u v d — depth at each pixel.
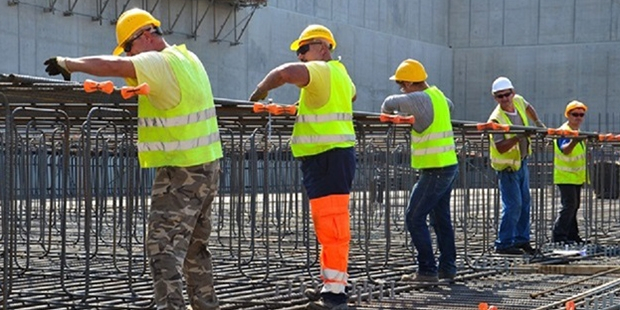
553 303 7.24
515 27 40.12
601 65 38.78
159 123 5.46
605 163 16.19
